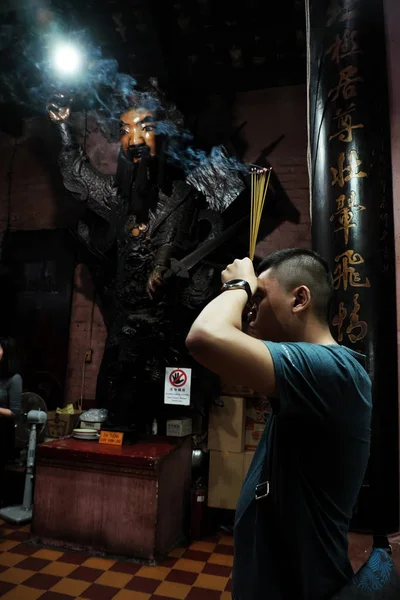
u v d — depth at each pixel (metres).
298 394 0.78
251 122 4.35
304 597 0.81
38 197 4.82
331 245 1.85
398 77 1.91
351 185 1.81
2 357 3.61
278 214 4.14
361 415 0.83
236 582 0.93
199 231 3.87
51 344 4.50
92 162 4.63
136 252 3.61
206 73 4.23
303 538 0.82
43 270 4.63
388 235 1.78
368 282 1.74
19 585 2.61
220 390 3.76
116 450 3.18
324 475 0.83
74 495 3.13
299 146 4.21
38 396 3.99
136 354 3.55
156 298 3.44
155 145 3.71
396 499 1.59
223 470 3.66
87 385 4.40
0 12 3.73
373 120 1.84
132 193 3.72
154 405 3.76
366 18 1.92
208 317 0.82
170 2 3.57
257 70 4.17
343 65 1.91
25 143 4.94
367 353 1.69
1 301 4.65
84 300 4.52
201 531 3.48
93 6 3.60
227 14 3.63
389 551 0.98
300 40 3.74
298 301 0.95
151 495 2.98
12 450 3.65
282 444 0.86
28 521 3.58
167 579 2.76
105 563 2.93
